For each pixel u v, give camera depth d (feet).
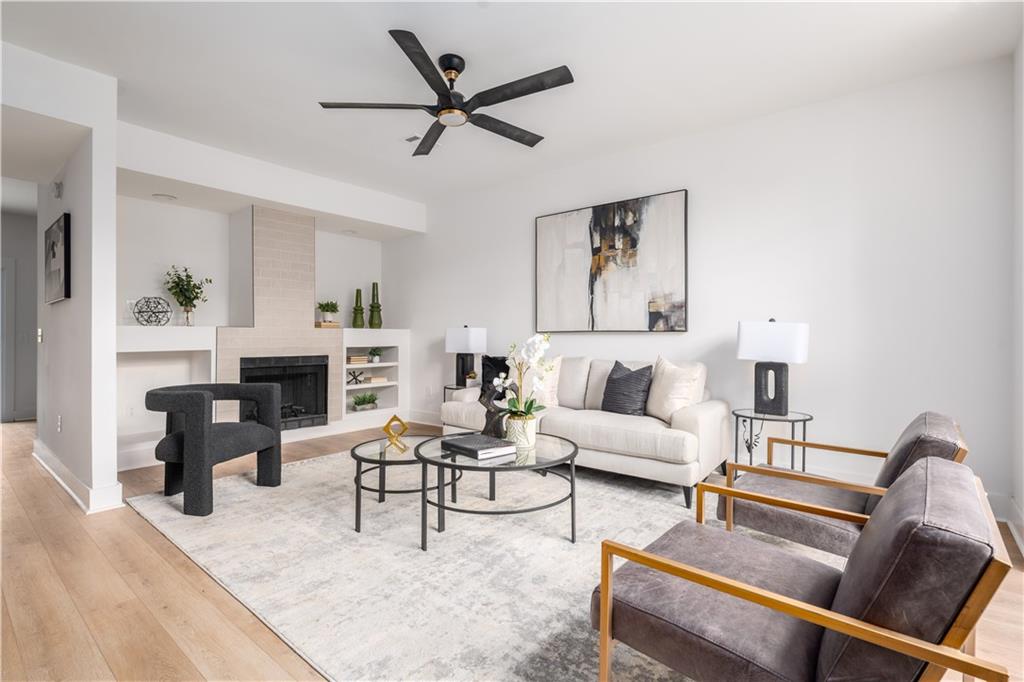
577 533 8.55
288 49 9.14
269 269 16.02
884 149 10.43
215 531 8.63
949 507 3.20
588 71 9.86
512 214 16.84
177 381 15.76
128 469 12.81
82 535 8.49
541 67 9.68
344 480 11.66
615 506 9.92
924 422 6.41
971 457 9.58
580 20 8.25
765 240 11.88
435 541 8.20
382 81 10.29
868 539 3.70
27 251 20.35
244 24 8.38
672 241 13.21
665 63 9.58
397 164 15.28
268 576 7.02
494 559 7.55
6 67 8.86
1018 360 8.75
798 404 11.41
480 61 9.48
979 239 9.50
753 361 12.09
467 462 8.02
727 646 3.69
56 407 12.07
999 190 9.32
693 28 8.48
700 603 4.15
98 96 9.85
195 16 8.17
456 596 6.51
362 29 8.51
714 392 12.60
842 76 10.07
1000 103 9.31
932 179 9.95
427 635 5.68
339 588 6.70
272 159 14.82
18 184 16.21
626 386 12.35
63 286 10.78
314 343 17.08
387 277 21.12
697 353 12.92
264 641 5.61
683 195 13.01
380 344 19.12
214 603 6.38
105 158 9.91
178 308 15.87
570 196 15.34
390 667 5.15
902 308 10.25
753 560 4.77
